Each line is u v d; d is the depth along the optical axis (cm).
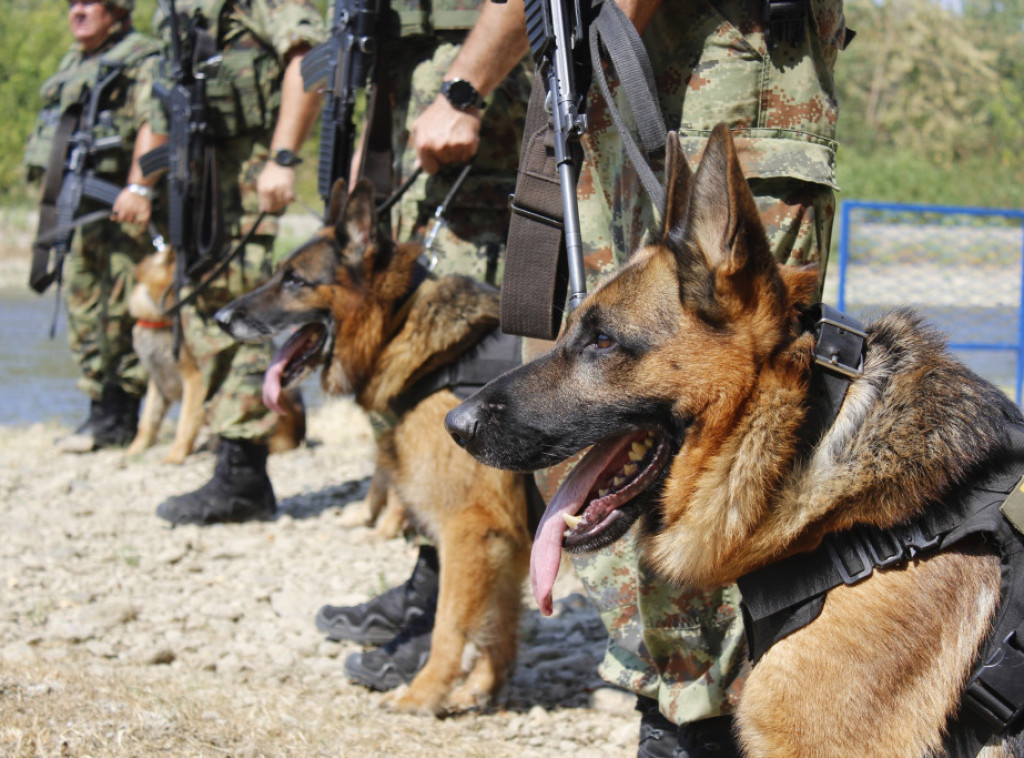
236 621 470
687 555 236
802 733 211
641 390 230
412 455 388
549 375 242
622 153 302
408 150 445
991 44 4647
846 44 318
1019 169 3419
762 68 273
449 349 384
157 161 679
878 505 211
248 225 663
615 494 242
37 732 294
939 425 215
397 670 400
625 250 301
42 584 503
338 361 420
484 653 396
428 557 432
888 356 226
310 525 634
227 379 624
